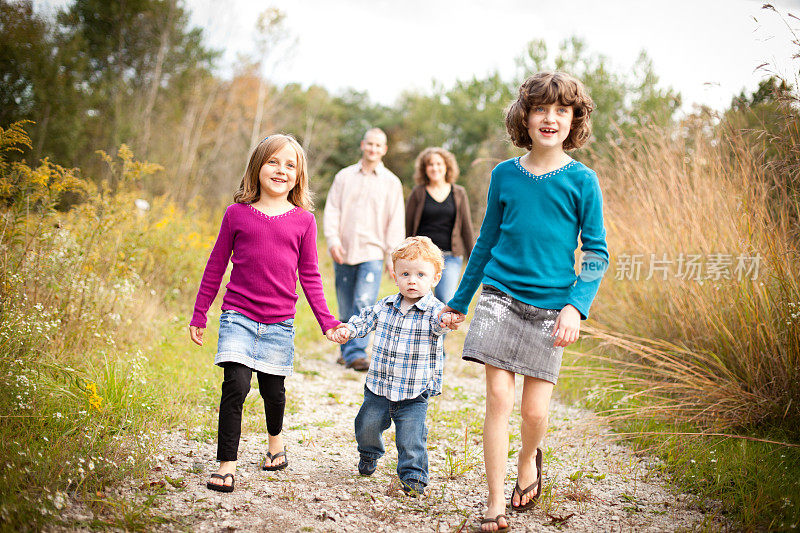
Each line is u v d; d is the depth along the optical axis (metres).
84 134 14.68
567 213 2.53
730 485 2.88
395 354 2.83
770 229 3.83
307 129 33.81
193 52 21.08
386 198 5.77
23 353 3.27
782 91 3.89
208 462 2.91
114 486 2.50
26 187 3.90
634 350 4.26
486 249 2.74
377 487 2.81
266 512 2.45
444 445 3.50
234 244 2.92
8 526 1.97
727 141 4.62
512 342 2.52
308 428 3.67
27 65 11.94
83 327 4.06
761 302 3.86
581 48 21.34
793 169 3.80
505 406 2.53
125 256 5.00
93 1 18.14
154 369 4.16
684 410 3.78
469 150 36.84
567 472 3.15
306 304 8.28
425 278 2.88
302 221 2.99
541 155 2.59
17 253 3.85
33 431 2.71
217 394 3.99
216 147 22.17
